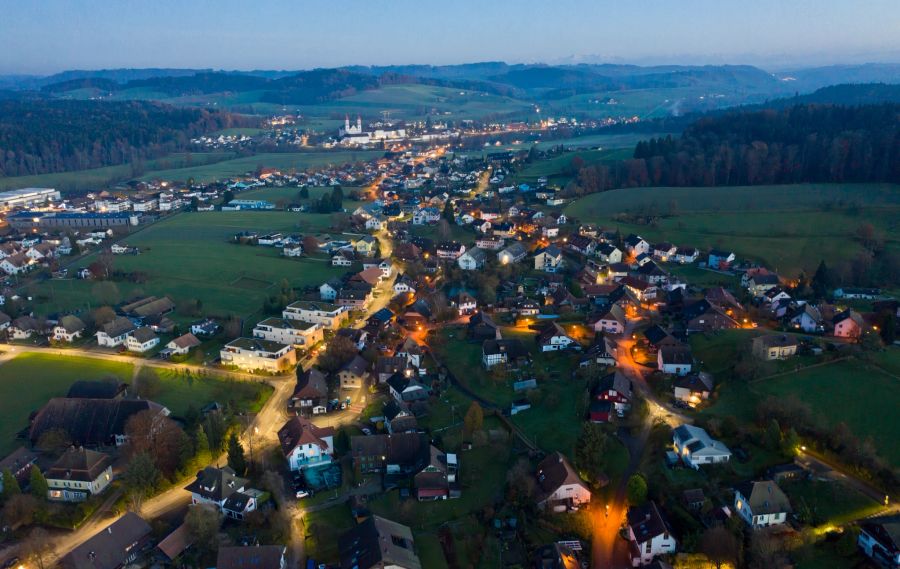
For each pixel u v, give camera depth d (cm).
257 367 16238
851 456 10725
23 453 12125
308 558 9812
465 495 11188
